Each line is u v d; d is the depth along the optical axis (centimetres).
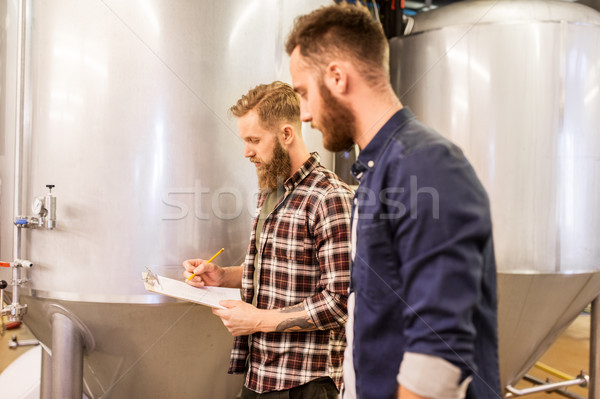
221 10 139
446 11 195
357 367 76
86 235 136
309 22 78
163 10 134
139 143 134
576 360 298
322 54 76
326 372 114
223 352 157
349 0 197
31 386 181
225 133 141
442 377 61
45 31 137
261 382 116
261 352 117
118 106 133
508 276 178
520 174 176
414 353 63
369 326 73
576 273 178
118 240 135
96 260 136
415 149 67
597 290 194
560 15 175
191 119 137
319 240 112
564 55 174
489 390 71
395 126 73
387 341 73
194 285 128
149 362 152
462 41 184
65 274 138
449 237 62
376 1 228
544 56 174
